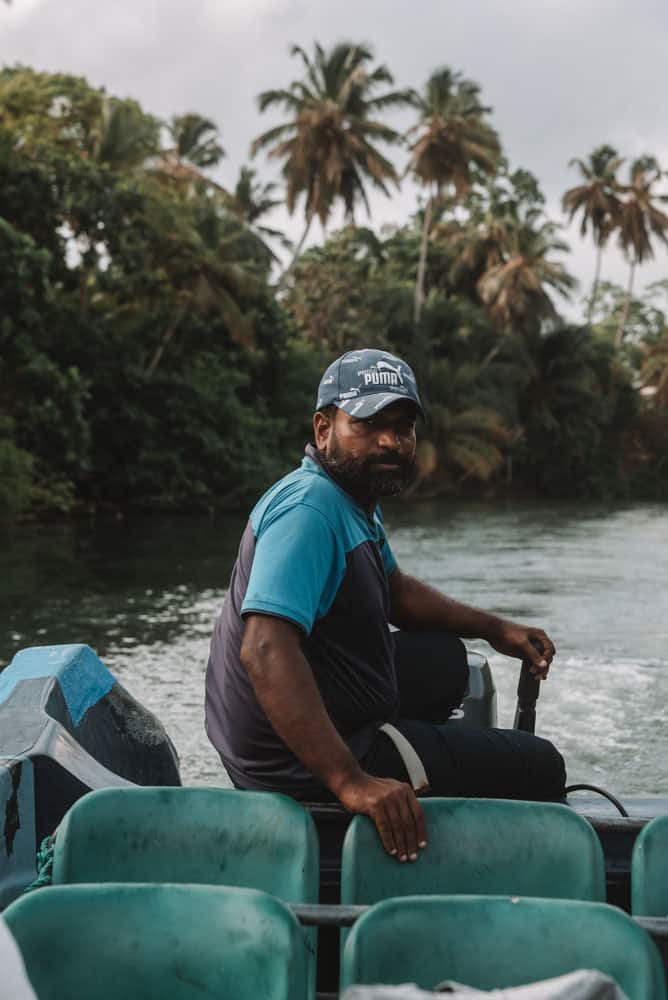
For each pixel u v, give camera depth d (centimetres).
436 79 5334
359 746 254
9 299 2697
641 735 671
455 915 171
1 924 163
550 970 168
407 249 6025
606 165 7125
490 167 5394
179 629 1074
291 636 236
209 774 577
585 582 1511
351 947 167
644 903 197
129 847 207
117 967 172
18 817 267
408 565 1755
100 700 350
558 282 5791
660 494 6050
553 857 204
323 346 4659
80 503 3105
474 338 5356
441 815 210
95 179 2930
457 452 4819
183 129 5316
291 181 4856
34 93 3319
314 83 4831
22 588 1406
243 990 170
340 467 257
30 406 2727
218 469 3356
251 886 205
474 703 397
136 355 3206
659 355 6912
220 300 3556
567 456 5622
